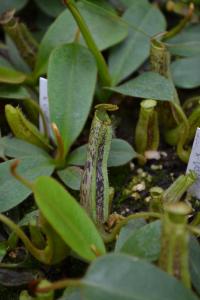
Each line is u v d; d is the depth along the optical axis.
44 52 0.52
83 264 0.44
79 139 0.52
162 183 0.50
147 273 0.33
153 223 0.39
